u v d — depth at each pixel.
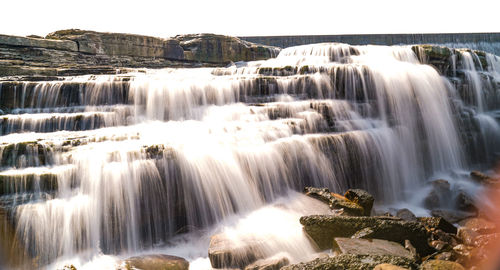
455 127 12.29
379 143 10.06
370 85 11.30
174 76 11.83
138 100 10.09
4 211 5.63
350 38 20.86
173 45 16.06
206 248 6.57
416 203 9.69
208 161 7.39
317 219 6.29
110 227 6.38
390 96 11.47
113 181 6.44
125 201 6.51
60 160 6.59
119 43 14.44
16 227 5.68
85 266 5.80
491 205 8.91
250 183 7.80
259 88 10.98
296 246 6.11
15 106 9.20
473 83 13.61
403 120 11.52
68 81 9.82
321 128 9.80
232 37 17.55
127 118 9.60
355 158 9.45
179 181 7.03
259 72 12.15
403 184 10.55
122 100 10.06
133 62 14.84
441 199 9.48
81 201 6.22
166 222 6.90
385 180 10.07
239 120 9.77
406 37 21.16
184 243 6.81
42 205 5.90
